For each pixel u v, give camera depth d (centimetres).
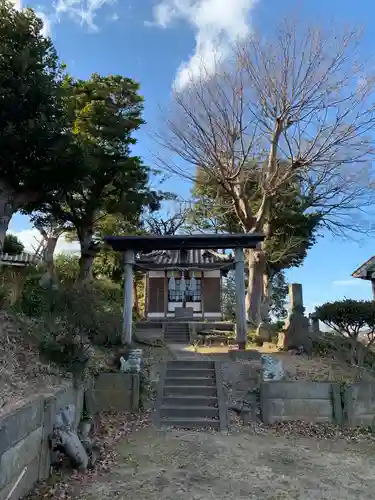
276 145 1761
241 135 1780
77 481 507
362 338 1144
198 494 477
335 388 846
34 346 753
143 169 1806
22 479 438
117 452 628
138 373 913
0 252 1116
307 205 2097
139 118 1811
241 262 1291
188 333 1827
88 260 1675
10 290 959
